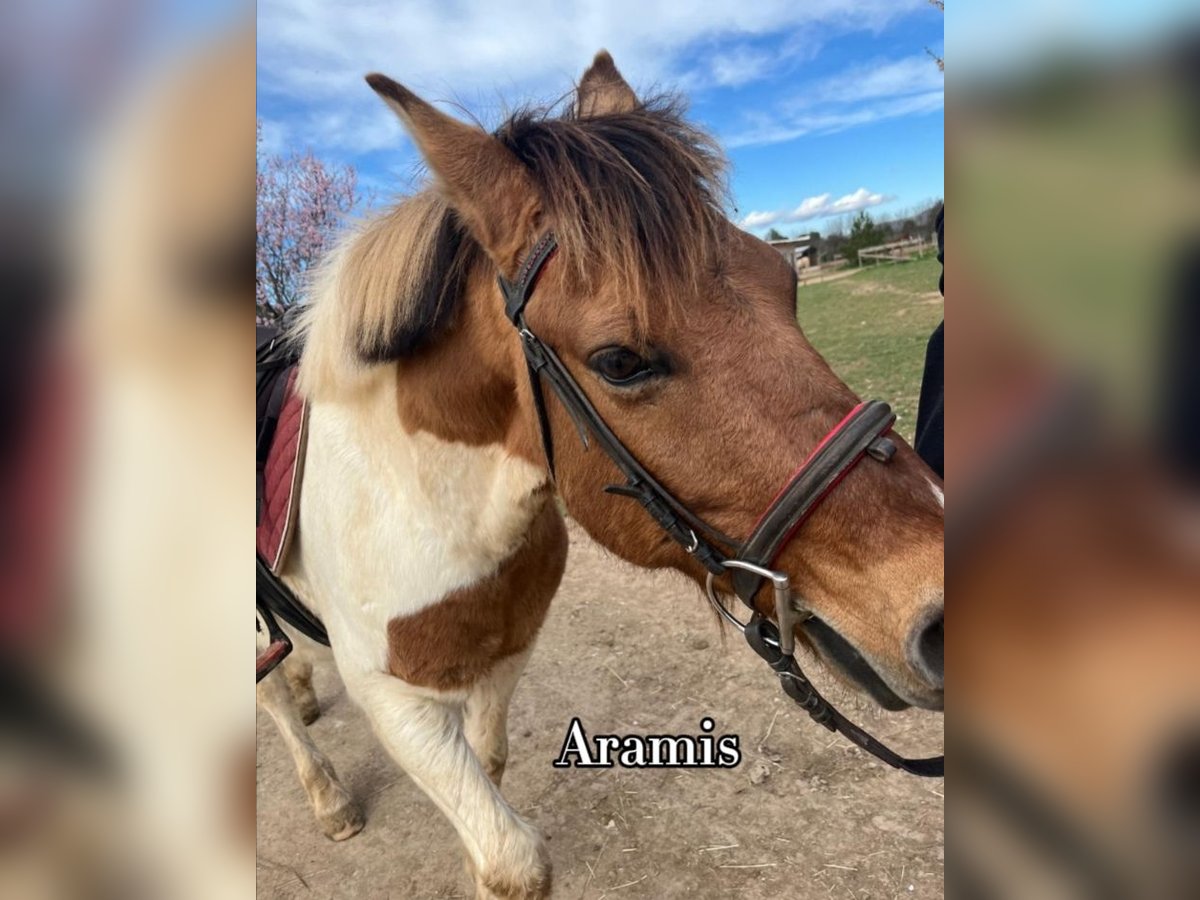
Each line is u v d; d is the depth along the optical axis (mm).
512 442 1623
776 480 1265
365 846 2672
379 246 1595
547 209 1359
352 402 1729
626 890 2344
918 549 1205
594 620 4051
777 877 2322
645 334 1276
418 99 1342
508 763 2990
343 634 1806
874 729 2930
